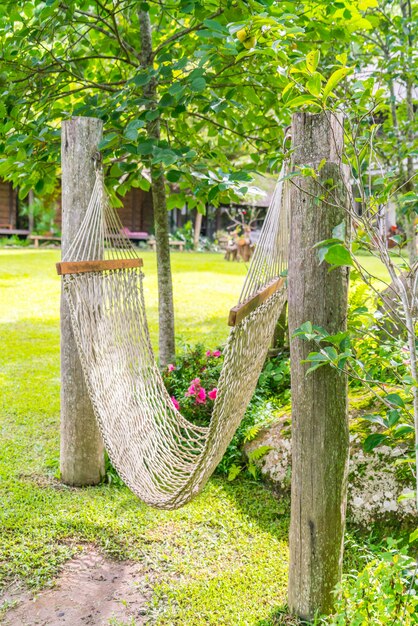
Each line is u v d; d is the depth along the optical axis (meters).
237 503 3.14
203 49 2.83
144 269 12.55
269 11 2.76
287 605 2.27
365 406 3.20
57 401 4.68
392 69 4.04
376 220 1.88
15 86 3.51
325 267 2.02
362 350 2.92
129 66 4.50
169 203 4.35
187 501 2.31
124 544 2.75
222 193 4.04
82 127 3.13
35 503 3.09
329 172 1.98
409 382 1.80
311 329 1.90
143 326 3.12
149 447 2.82
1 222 21.05
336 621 1.95
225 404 1.99
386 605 1.80
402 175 4.08
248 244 15.21
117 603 2.35
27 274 12.09
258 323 2.10
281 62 2.19
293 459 2.17
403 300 1.76
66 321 3.26
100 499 3.16
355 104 2.19
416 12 4.24
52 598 2.38
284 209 2.37
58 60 3.58
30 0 3.52
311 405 2.09
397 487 2.73
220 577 2.50
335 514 2.12
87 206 3.16
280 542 2.78
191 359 4.28
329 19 3.26
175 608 2.31
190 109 4.41
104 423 2.62
